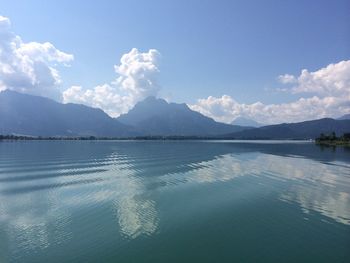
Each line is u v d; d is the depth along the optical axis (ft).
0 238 67.10
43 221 78.02
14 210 88.17
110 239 65.98
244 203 95.04
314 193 109.19
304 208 89.35
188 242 64.54
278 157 265.34
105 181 135.85
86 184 128.47
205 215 82.53
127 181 135.74
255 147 470.39
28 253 59.77
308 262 56.13
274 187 120.37
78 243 64.18
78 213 84.64
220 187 120.67
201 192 111.14
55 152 338.54
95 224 75.46
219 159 244.83
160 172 164.86
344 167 187.11
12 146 503.61
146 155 290.97
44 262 56.34
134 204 93.91
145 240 65.72
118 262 56.13
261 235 68.39
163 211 86.28
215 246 62.64
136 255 58.75
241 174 156.66
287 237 67.21
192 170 173.17
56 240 65.77
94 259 57.21
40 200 99.76
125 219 79.20
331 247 62.28
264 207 90.48
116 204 93.91
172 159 245.45
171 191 112.88
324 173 160.35
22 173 163.02
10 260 57.11
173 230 71.20
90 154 305.53
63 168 185.26
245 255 58.80
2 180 140.15
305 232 70.18
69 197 103.91
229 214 83.46
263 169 177.17
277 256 58.44
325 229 72.13
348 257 57.98
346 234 69.05
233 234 68.90
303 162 218.59
